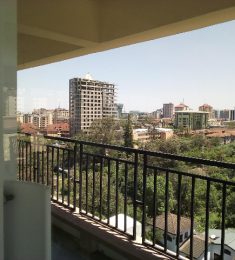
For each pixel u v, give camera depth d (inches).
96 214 116.3
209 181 77.3
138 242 96.7
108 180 108.8
